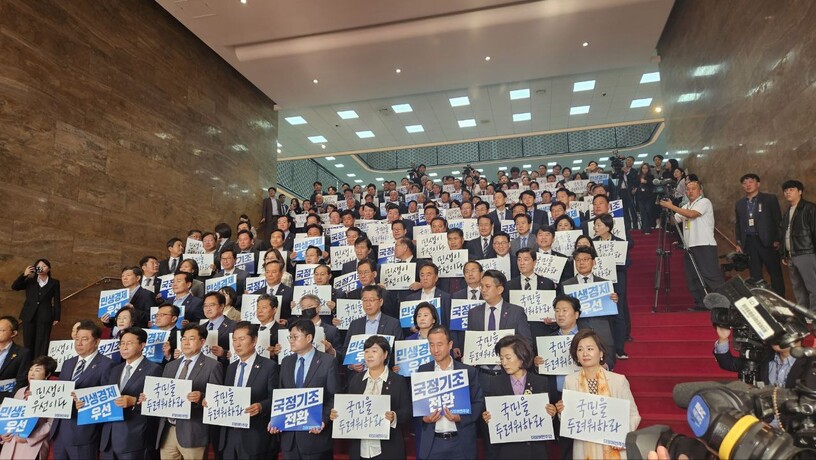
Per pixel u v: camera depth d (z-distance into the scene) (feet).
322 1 32.09
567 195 31.12
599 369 11.21
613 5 32.55
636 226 39.63
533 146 66.39
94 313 26.86
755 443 2.98
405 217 35.60
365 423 11.57
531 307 15.84
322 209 46.21
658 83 44.19
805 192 19.66
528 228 21.63
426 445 11.60
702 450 3.44
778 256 19.62
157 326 17.66
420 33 34.94
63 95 26.48
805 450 2.99
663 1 32.24
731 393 3.53
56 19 26.43
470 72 41.29
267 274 20.76
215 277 23.59
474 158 68.08
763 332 4.08
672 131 38.01
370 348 12.46
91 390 13.42
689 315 19.88
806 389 3.85
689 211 21.45
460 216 33.32
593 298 14.90
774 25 21.85
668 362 16.75
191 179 36.78
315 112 49.29
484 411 12.14
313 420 11.98
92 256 27.37
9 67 23.61
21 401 13.82
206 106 39.40
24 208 23.70
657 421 14.15
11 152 23.32
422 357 13.42
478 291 16.83
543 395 11.13
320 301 18.69
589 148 64.80
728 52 27.09
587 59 39.65
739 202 21.04
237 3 31.94
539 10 33.47
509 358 11.81
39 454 13.91
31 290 21.85
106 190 28.84
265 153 47.09
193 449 13.32
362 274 18.25
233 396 12.73
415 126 53.01
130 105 31.37
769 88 22.53
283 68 39.65
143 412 13.12
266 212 43.96
